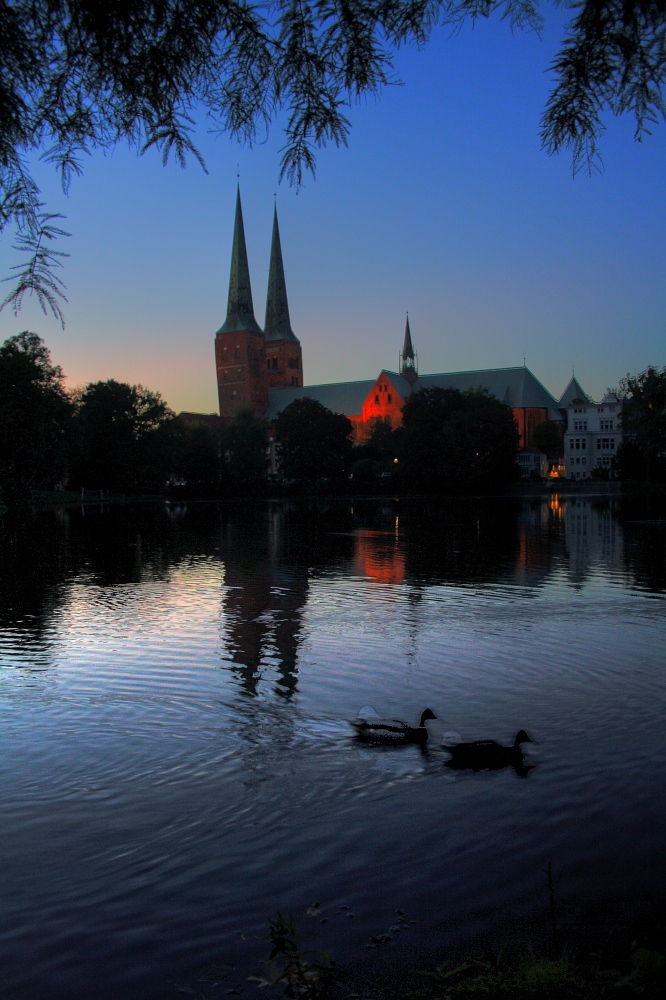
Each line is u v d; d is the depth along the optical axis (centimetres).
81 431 11100
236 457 13938
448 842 845
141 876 786
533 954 636
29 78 534
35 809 940
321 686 1462
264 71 564
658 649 1712
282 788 994
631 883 755
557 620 2052
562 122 573
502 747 1088
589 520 6209
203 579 2944
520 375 18125
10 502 8250
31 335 7738
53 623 2078
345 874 784
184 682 1495
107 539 4869
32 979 634
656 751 1098
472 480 12169
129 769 1062
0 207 533
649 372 11019
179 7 528
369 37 546
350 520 6800
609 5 528
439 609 2241
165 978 632
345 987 608
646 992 533
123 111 561
